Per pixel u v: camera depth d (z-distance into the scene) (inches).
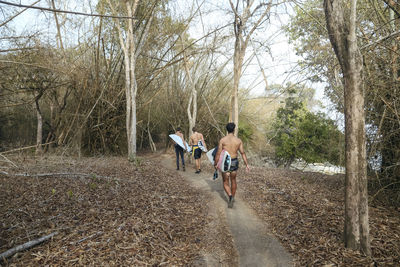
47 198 175.2
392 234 127.6
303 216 159.5
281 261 115.1
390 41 174.2
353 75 112.0
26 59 314.3
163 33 463.8
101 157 412.8
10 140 450.6
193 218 167.5
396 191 184.7
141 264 108.7
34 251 110.7
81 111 441.7
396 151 178.4
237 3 323.3
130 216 155.1
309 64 193.9
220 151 190.2
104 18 402.9
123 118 493.7
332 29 115.9
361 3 201.2
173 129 617.9
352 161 114.3
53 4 326.3
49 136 438.6
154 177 284.2
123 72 477.1
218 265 115.3
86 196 186.2
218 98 575.8
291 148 476.7
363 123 113.3
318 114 455.2
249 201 202.7
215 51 448.1
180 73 583.5
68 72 362.6
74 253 110.8
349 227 116.0
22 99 389.4
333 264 104.8
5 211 149.3
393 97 172.9
